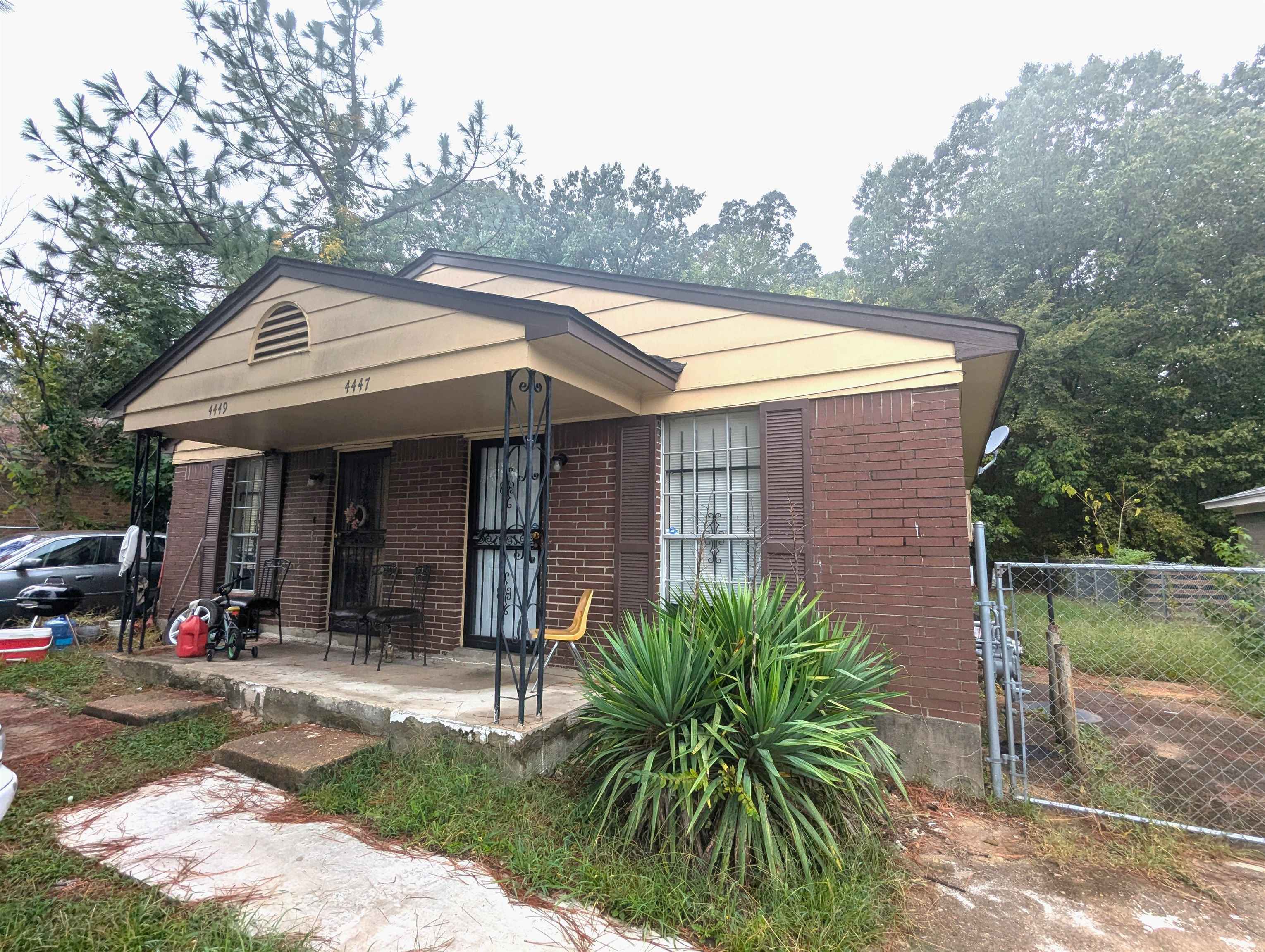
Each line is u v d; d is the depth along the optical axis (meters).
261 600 6.11
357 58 15.66
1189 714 5.50
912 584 4.21
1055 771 4.16
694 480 5.23
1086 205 16.22
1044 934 2.45
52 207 12.19
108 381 13.27
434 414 5.46
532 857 2.75
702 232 30.36
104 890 2.53
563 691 4.56
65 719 4.79
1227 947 2.38
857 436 4.51
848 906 2.48
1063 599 8.81
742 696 2.97
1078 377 15.66
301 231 15.54
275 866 2.75
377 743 3.92
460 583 6.07
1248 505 10.59
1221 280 14.96
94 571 9.42
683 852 2.74
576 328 3.88
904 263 21.52
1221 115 16.56
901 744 4.05
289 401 5.05
